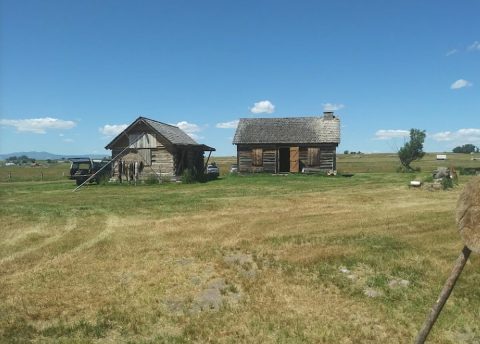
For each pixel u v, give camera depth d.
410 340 6.35
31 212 18.70
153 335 6.53
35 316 7.20
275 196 23.33
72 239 13.10
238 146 42.31
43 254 11.28
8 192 29.16
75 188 31.03
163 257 10.83
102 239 13.05
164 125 38.53
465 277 8.97
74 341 6.30
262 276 9.21
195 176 35.19
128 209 19.23
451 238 12.31
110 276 9.29
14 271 9.80
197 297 8.09
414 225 14.25
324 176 37.66
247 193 25.08
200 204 20.42
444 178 26.89
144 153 35.31
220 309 7.41
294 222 15.34
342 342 6.27
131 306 7.61
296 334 6.50
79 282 8.91
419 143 47.59
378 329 6.72
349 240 12.30
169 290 8.44
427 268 9.60
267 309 7.43
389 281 8.88
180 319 7.02
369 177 35.81
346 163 84.12
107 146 36.25
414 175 36.50
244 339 6.35
